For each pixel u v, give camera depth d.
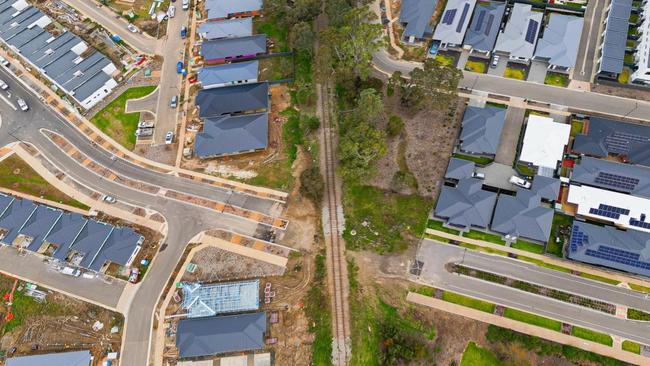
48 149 103.12
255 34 113.75
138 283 86.38
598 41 101.06
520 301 77.94
